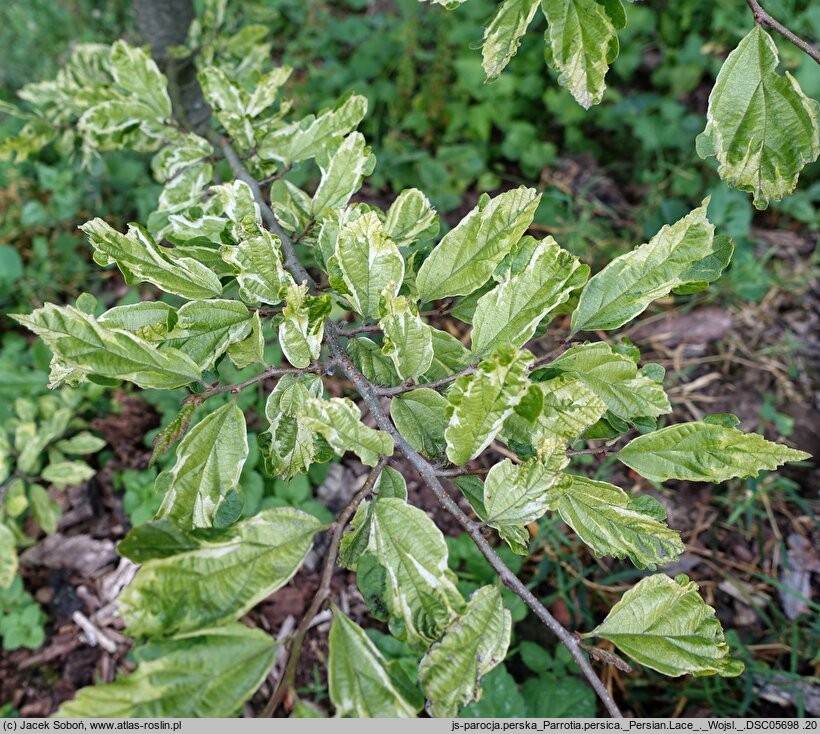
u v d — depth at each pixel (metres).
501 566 0.26
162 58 0.65
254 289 0.31
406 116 1.05
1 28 0.98
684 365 0.85
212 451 0.30
